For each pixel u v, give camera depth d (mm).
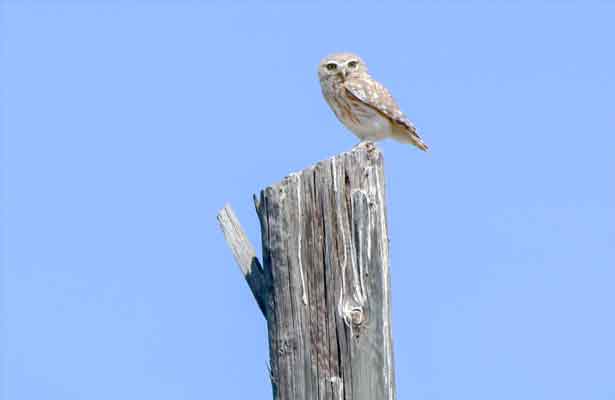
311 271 9875
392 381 9750
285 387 9914
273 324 10094
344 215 9805
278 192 10055
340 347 9688
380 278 9719
